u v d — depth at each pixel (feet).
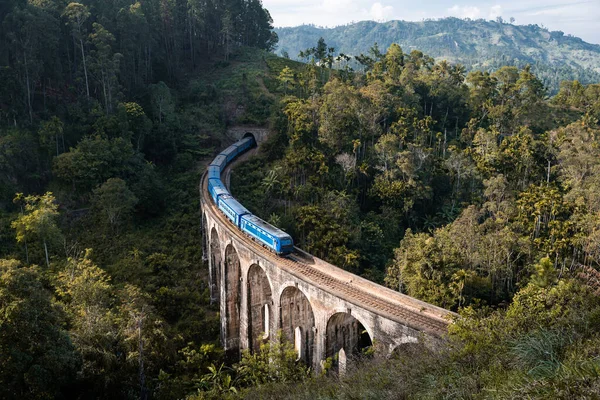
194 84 383.24
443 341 87.30
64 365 101.19
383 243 227.40
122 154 250.37
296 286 135.23
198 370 148.05
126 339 117.70
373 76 369.50
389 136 263.29
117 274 188.44
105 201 219.61
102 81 274.77
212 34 458.09
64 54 295.07
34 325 96.58
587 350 51.78
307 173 250.78
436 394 59.88
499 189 233.14
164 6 372.38
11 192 214.48
